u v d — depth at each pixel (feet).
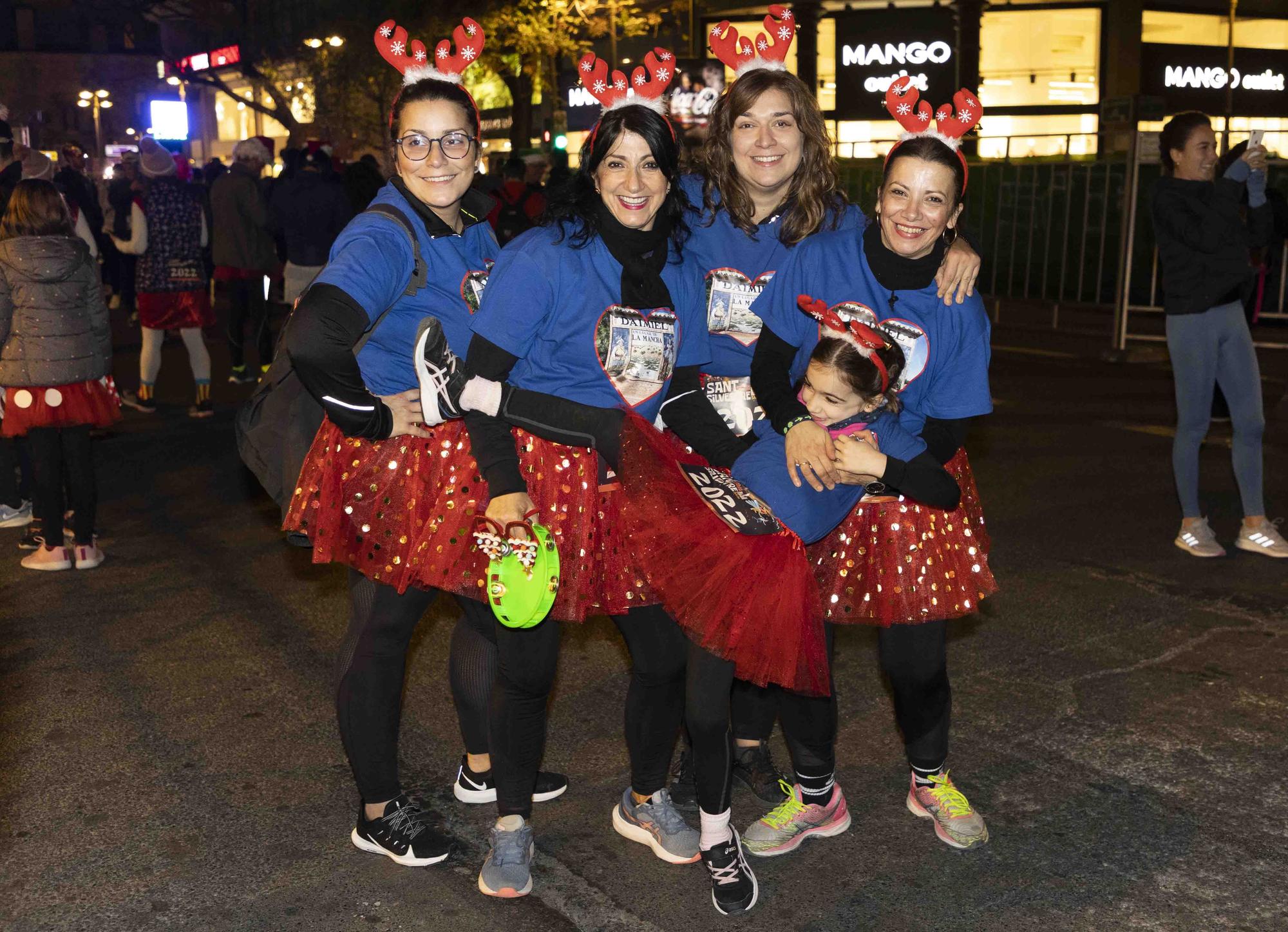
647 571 9.44
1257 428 18.60
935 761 10.87
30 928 9.62
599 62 9.34
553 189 9.44
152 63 200.85
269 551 19.75
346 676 10.25
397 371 9.82
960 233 10.05
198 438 28.04
